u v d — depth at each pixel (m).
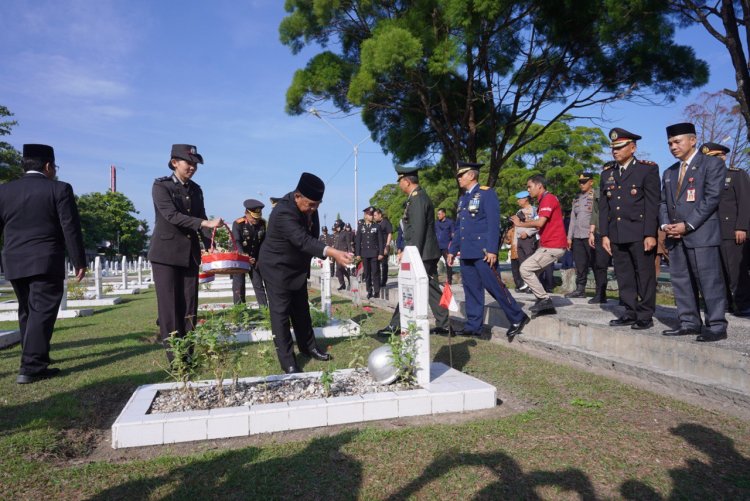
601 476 2.87
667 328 5.54
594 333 5.68
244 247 10.12
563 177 33.44
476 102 17.75
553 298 9.65
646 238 5.40
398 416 3.94
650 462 3.04
